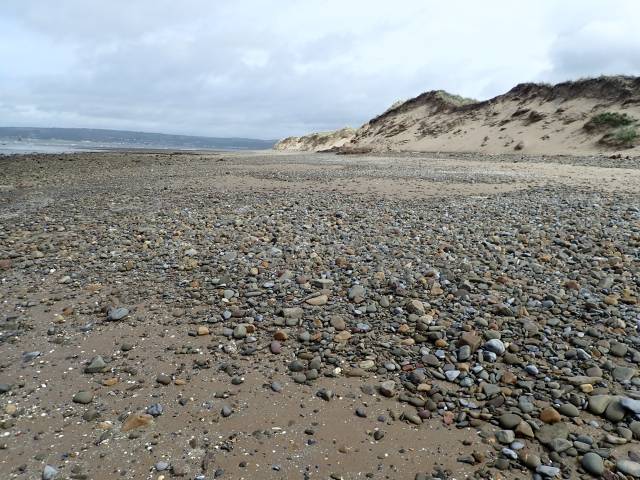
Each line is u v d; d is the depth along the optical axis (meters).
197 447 3.73
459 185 16.89
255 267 7.65
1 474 3.44
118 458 3.61
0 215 12.67
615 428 3.80
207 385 4.58
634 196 13.41
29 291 6.93
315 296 6.43
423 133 49.97
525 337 5.26
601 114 34.75
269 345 5.27
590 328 5.33
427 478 3.37
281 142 85.69
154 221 11.25
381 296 6.40
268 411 4.18
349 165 27.77
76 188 18.27
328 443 3.78
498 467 3.46
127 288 6.99
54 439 3.83
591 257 7.86
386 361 4.92
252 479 3.39
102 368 4.84
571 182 17.03
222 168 26.97
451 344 5.15
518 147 37.16
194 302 6.44
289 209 12.59
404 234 9.72
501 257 8.05
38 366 4.95
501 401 4.17
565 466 3.42
